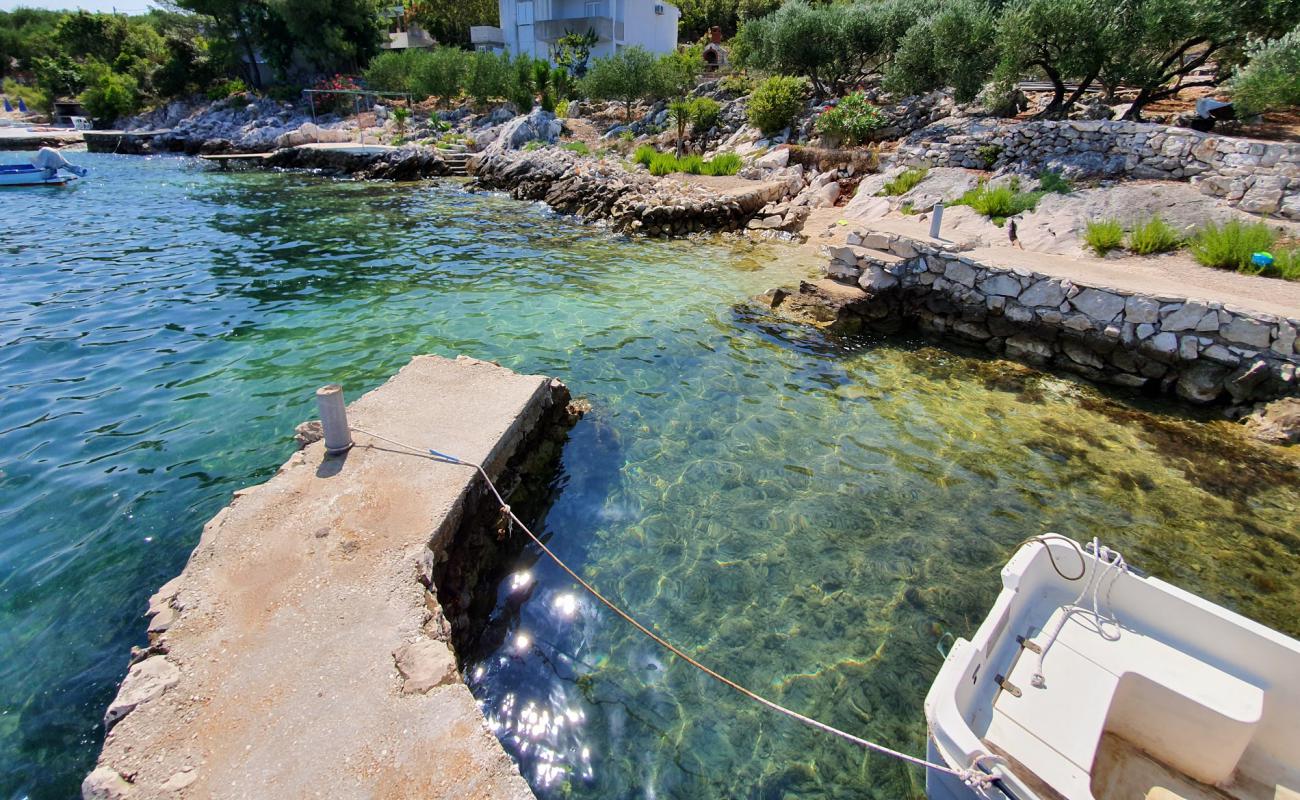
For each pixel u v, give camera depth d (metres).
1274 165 12.96
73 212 21.59
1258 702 3.85
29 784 3.74
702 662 4.84
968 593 5.57
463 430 6.27
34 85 68.75
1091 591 4.61
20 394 8.45
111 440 7.40
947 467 7.42
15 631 4.81
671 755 4.16
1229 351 8.73
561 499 6.68
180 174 32.38
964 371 10.02
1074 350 10.03
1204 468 7.44
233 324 11.15
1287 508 6.74
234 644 3.84
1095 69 17.12
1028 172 16.69
